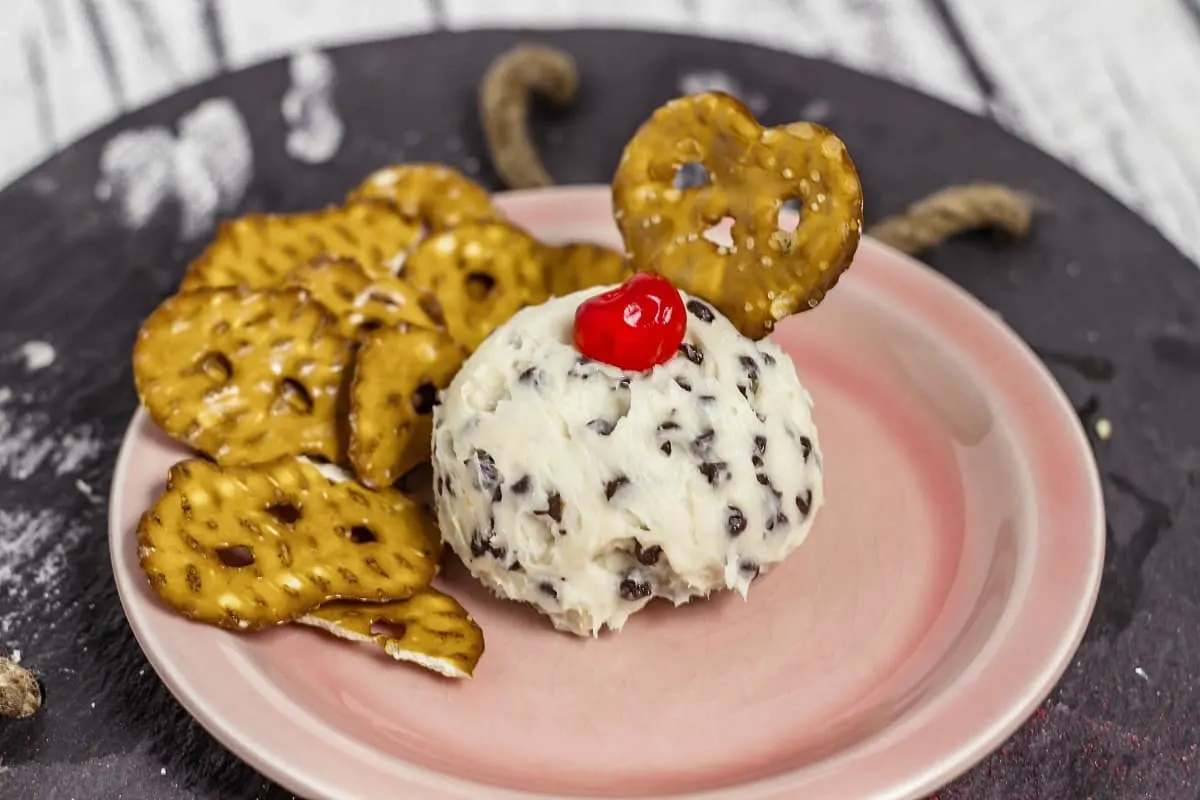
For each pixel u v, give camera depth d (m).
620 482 0.48
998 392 0.52
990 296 0.58
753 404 0.49
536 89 0.62
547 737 0.48
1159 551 0.52
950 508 0.52
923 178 0.61
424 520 0.50
